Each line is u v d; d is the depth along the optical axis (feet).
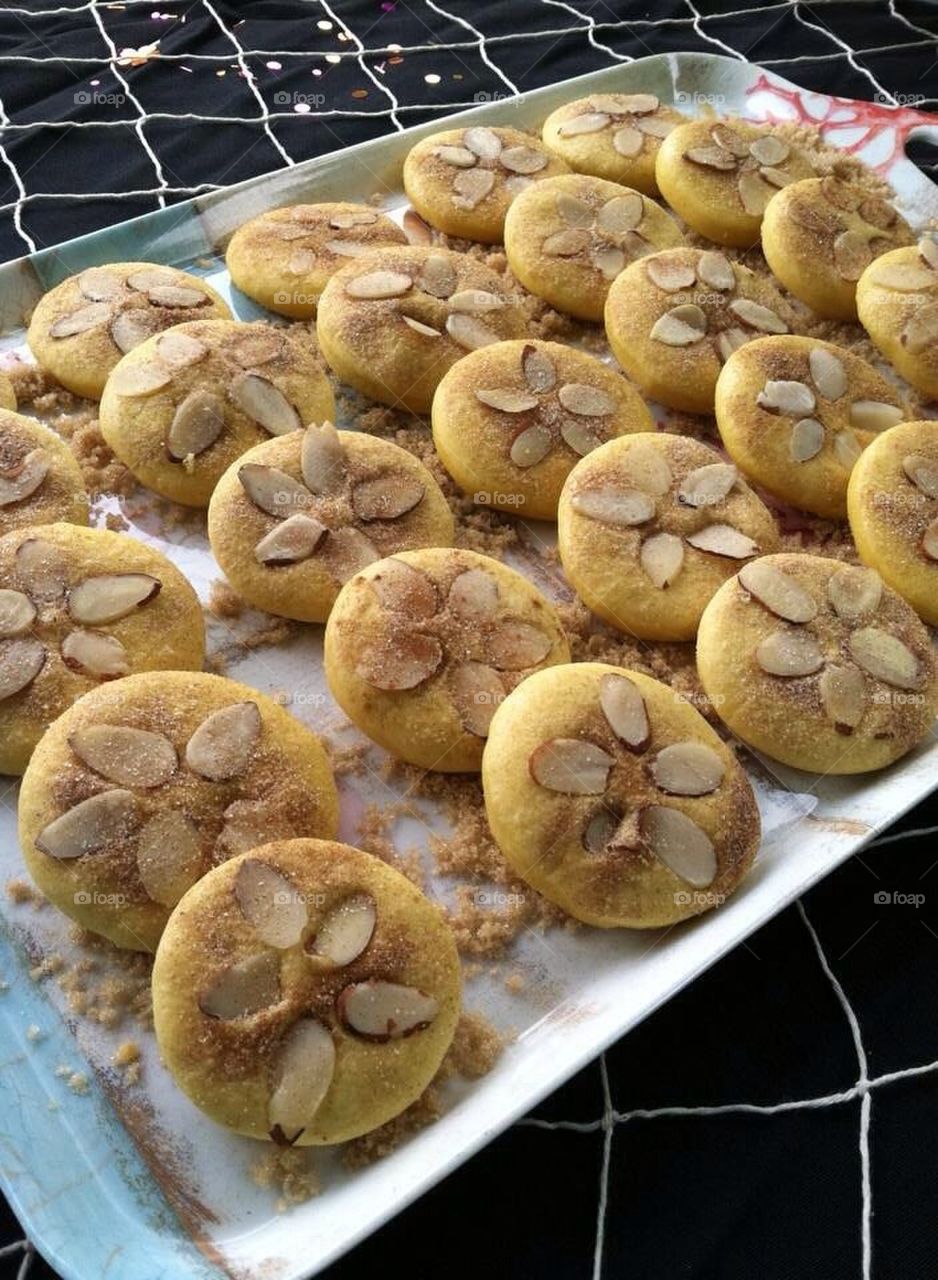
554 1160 0.97
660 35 2.06
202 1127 0.95
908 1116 1.00
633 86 1.87
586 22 2.08
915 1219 0.96
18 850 1.08
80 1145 0.94
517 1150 0.97
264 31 2.00
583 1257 0.93
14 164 1.75
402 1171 0.89
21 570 1.15
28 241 1.66
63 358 1.41
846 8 2.10
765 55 2.02
